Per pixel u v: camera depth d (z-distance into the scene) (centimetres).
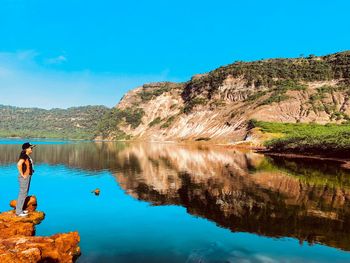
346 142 4044
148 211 1484
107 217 1383
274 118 10675
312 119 10356
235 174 2714
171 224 1272
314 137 4962
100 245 1052
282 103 11375
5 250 838
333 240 1068
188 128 14738
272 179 2408
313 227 1200
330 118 10231
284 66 14575
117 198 1772
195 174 2742
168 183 2262
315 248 1002
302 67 13962
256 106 11669
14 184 2211
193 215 1399
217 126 12544
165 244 1055
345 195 1778
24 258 817
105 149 7262
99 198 1778
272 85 13725
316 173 2747
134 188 2078
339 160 4003
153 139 16262
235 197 1752
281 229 1182
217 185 2153
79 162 3944
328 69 13100
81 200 1733
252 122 10006
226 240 1083
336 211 1423
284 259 929
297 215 1362
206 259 936
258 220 1299
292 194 1816
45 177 2617
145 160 4253
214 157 4744
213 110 14475
